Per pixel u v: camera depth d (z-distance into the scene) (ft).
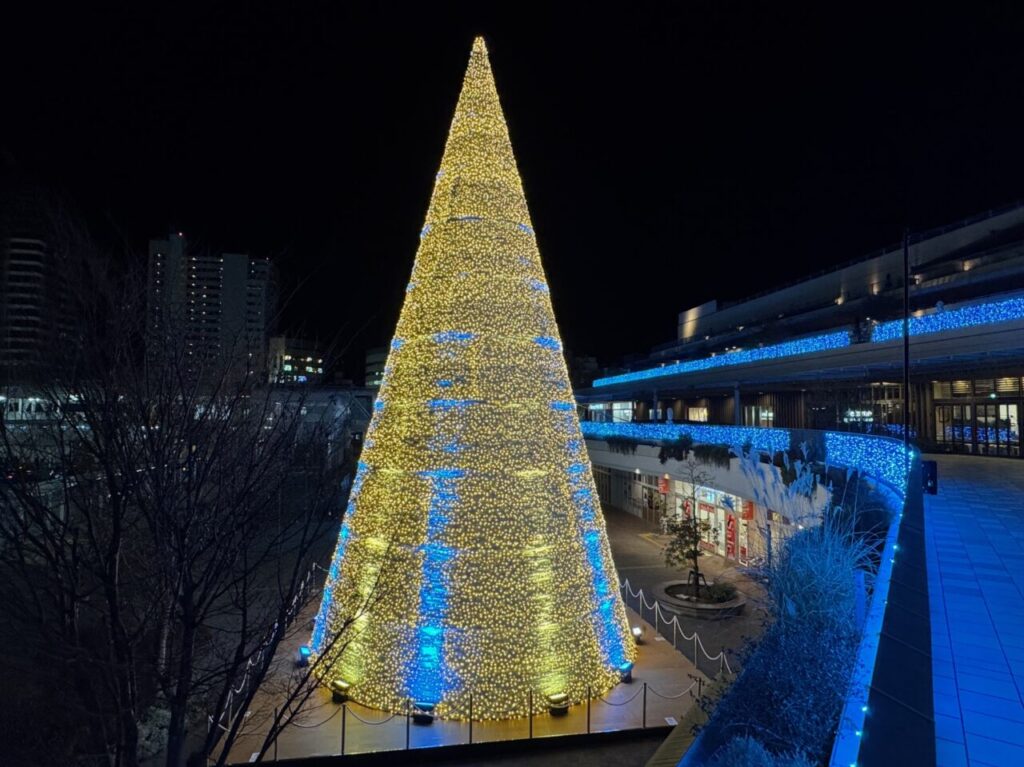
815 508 41.24
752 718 15.75
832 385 93.76
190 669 19.39
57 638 19.39
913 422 82.28
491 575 37.83
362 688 37.70
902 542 18.92
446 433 39.45
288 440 24.72
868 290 127.13
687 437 83.30
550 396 41.70
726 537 79.00
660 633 54.95
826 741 13.96
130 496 19.52
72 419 19.58
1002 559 25.46
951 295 94.89
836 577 18.15
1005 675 14.97
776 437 61.16
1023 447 69.56
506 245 42.24
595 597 40.98
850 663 15.20
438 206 43.37
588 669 39.17
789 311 151.33
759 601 27.20
